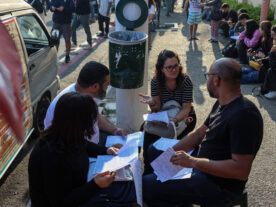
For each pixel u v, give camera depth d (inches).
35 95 159.0
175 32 459.8
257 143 81.4
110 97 229.1
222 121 84.4
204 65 311.6
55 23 301.7
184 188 89.1
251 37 281.1
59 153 74.7
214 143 87.8
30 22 169.6
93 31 461.7
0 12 133.2
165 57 121.2
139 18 156.3
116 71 147.1
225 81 84.1
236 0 628.4
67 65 309.7
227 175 81.4
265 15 384.8
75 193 77.0
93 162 95.9
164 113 123.0
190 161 85.4
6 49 17.2
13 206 124.0
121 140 114.7
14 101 16.4
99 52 356.5
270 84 225.9
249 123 79.0
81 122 75.3
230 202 88.8
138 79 149.2
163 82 128.1
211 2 385.7
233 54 329.4
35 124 164.2
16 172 145.2
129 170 94.5
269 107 214.5
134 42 140.4
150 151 110.7
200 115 204.7
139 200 82.5
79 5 343.0
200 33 453.1
